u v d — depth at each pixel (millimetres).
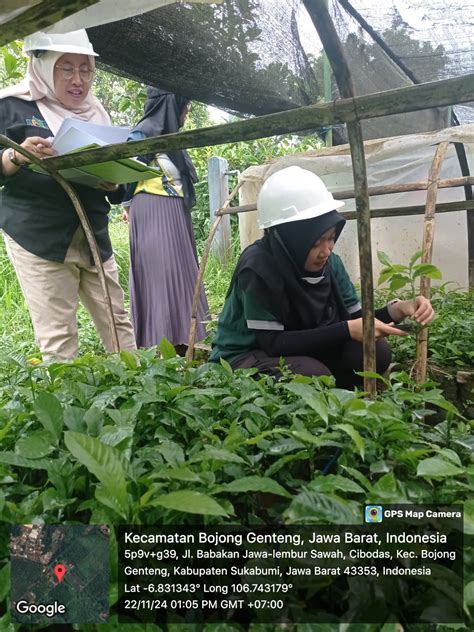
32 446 1008
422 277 1983
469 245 3561
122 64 2615
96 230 2605
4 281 4918
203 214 6949
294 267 2016
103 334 2818
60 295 2533
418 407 1513
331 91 3922
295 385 1090
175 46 2570
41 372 1623
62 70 2418
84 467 1035
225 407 1344
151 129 3074
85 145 1893
